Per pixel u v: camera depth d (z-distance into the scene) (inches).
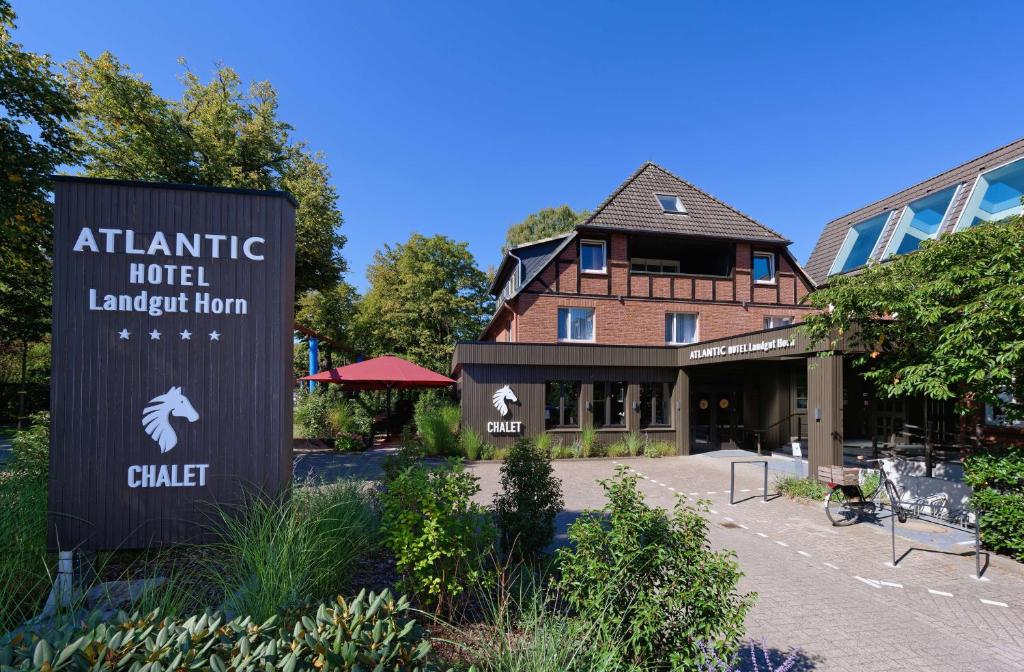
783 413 605.3
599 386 609.9
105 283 170.1
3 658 65.3
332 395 676.7
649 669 106.6
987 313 211.9
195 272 177.6
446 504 138.1
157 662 62.9
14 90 348.2
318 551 148.6
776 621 170.6
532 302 654.5
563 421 598.9
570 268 669.3
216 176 677.3
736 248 719.7
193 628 74.5
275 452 180.2
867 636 160.7
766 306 721.0
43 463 237.3
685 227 703.7
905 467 334.3
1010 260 224.5
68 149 387.5
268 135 772.6
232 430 177.3
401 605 84.5
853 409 572.4
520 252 757.9
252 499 176.2
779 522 295.0
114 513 166.7
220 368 177.8
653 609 105.3
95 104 596.1
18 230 343.9
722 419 634.8
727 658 112.5
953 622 171.6
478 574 136.0
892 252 577.3
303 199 816.3
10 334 748.0
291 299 192.1
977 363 224.7
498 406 578.6
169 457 171.8
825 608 181.0
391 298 1203.9
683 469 488.4
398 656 72.6
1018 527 221.1
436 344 1123.9
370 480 287.6
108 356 169.3
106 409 168.1
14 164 336.8
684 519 119.6
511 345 580.7
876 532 274.2
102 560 164.7
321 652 67.3
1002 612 179.3
